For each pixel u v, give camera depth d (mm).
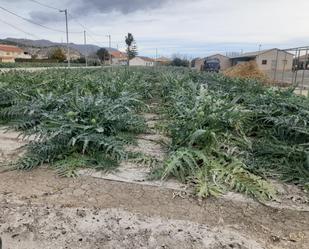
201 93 4129
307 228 1760
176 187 2270
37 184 2287
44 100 4000
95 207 1947
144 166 2689
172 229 1711
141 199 2072
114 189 2225
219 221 1812
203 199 2082
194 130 2873
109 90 4969
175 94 4953
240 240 1624
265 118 3650
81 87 5246
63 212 1874
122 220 1794
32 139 3479
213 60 31484
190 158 2506
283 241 1634
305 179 2379
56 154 2783
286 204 2047
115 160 2758
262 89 6031
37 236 1623
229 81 7289
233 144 3107
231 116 3217
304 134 3113
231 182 2268
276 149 2842
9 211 1870
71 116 2965
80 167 2615
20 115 4363
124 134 3525
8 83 5762
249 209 1965
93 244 1565
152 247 1552
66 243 1568
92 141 2844
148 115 5203
